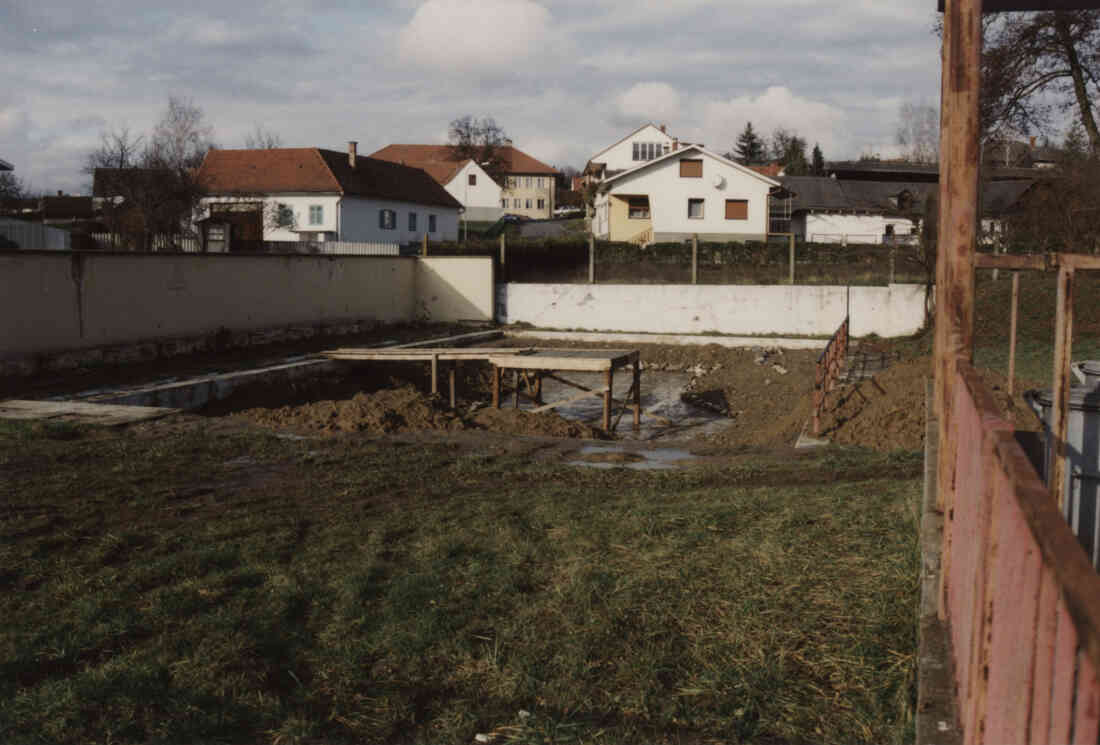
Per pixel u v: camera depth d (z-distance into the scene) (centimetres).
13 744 321
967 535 271
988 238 2900
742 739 321
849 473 823
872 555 498
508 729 335
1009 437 210
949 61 409
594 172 6066
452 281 2636
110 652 411
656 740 321
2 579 514
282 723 344
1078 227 2647
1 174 4047
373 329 2453
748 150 10938
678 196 4781
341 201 4181
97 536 608
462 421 1228
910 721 312
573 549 554
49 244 2694
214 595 483
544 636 416
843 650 380
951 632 316
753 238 4778
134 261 1670
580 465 908
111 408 1181
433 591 481
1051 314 2080
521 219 7269
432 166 8762
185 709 352
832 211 5391
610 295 2508
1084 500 377
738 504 655
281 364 1680
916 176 6191
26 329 1445
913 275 2419
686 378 2017
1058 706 130
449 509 689
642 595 459
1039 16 2592
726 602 443
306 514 682
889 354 2002
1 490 726
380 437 1068
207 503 717
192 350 1816
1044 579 142
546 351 1582
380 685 379
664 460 953
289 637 429
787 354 2102
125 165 3353
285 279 2105
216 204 3922
